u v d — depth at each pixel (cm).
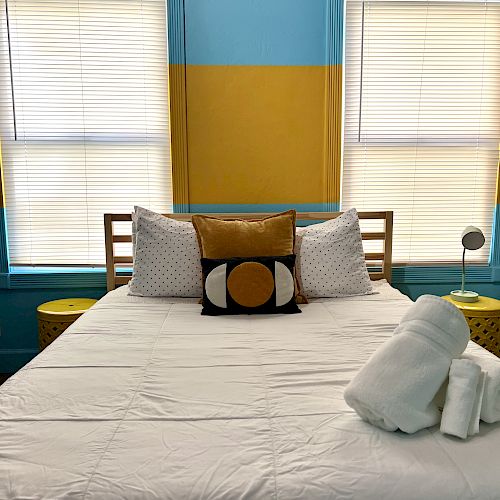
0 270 276
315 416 115
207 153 268
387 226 266
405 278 284
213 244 218
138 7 259
